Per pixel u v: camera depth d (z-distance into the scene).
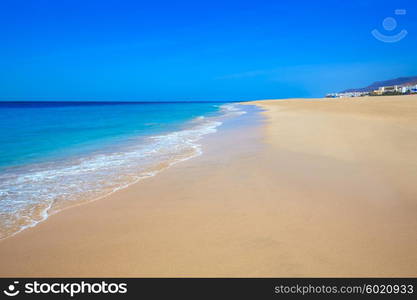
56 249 3.26
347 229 3.43
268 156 7.75
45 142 11.72
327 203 4.28
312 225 3.58
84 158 8.41
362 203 4.23
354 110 23.64
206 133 14.09
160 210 4.30
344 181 5.30
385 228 3.43
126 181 5.98
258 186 5.24
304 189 4.95
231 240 3.28
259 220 3.78
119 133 14.95
